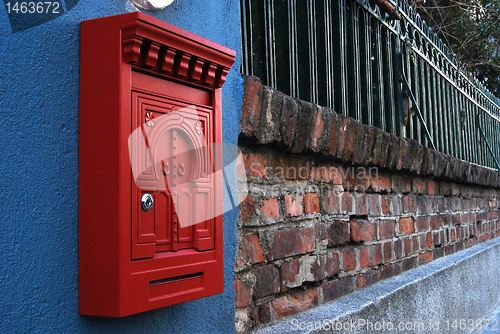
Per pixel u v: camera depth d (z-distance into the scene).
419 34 2.98
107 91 0.72
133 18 0.70
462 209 3.62
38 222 0.68
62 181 0.71
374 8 2.34
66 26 0.74
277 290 1.39
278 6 1.64
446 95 3.64
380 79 2.38
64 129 0.72
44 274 0.68
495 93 7.20
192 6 1.00
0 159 0.64
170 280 0.79
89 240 0.72
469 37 6.21
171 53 0.78
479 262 3.32
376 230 2.09
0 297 0.63
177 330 0.91
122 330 0.79
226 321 1.07
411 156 2.38
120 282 0.69
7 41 0.66
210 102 0.91
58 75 0.72
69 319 0.71
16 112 0.66
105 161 0.71
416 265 2.57
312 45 1.78
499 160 5.46
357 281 1.88
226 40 1.12
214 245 0.89
